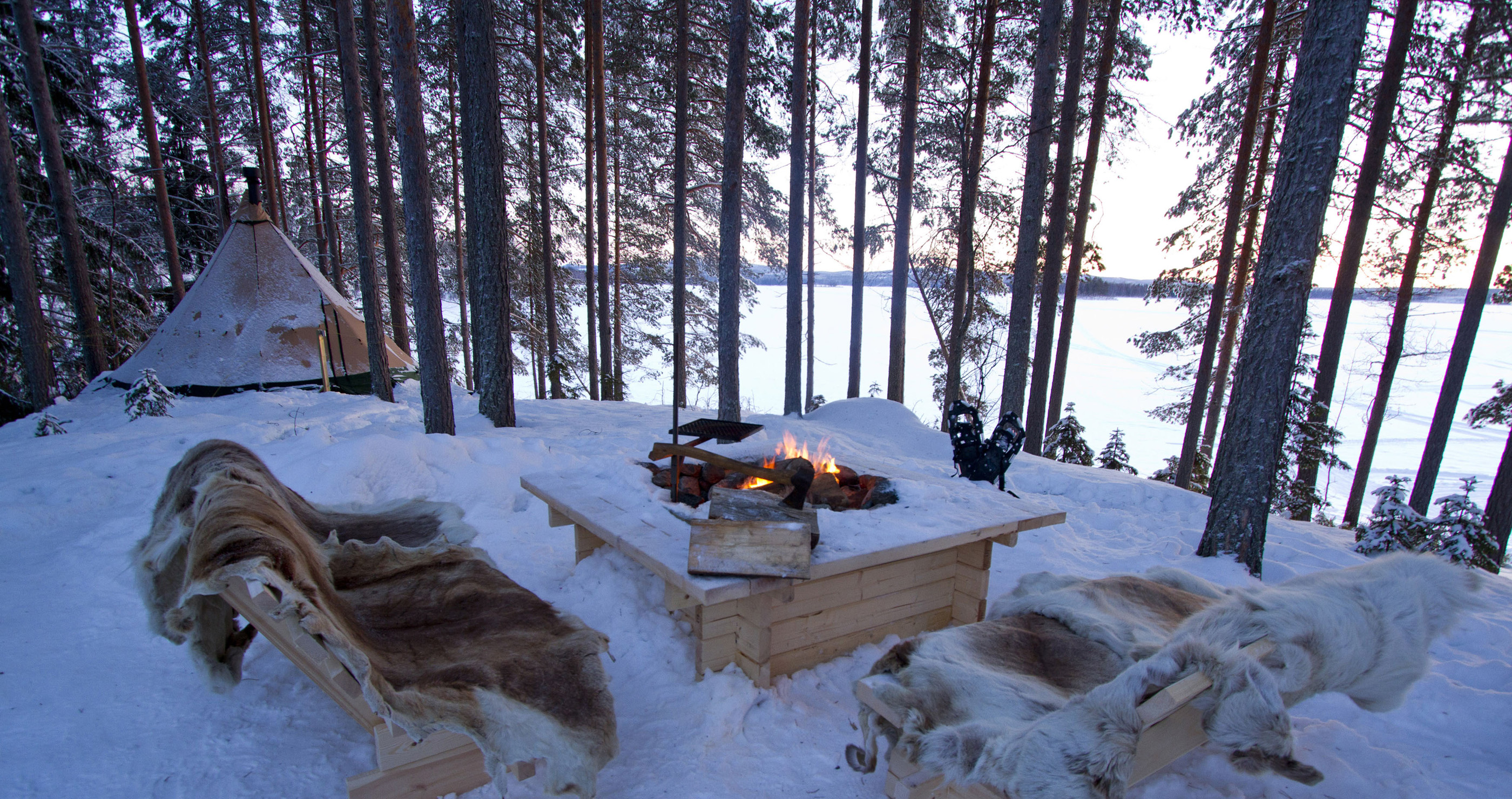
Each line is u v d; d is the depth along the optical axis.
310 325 12.36
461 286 20.38
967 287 14.23
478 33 8.70
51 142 11.14
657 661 2.97
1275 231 4.91
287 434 7.80
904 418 11.86
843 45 17.72
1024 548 5.02
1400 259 12.68
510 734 1.84
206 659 2.22
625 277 22.88
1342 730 2.66
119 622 3.16
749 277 23.23
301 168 20.62
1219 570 4.98
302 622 1.64
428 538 3.17
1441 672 3.25
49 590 3.48
